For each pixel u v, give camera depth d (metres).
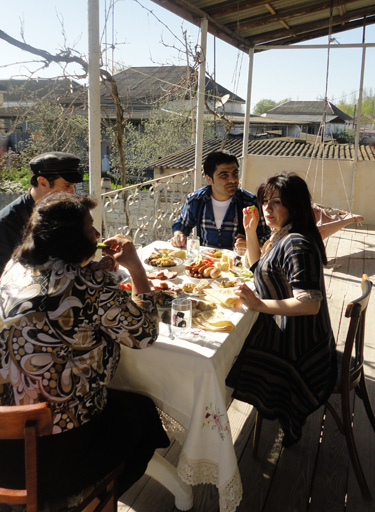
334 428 2.41
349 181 7.15
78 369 1.35
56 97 4.89
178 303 1.77
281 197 1.89
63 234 1.32
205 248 3.03
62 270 1.33
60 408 1.32
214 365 1.62
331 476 2.07
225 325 1.82
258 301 1.83
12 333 1.28
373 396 2.67
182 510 1.86
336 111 28.78
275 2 4.72
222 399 1.63
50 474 1.33
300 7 5.02
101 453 1.43
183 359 1.64
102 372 1.43
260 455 2.20
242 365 2.02
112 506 1.48
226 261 2.62
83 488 1.38
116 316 1.40
